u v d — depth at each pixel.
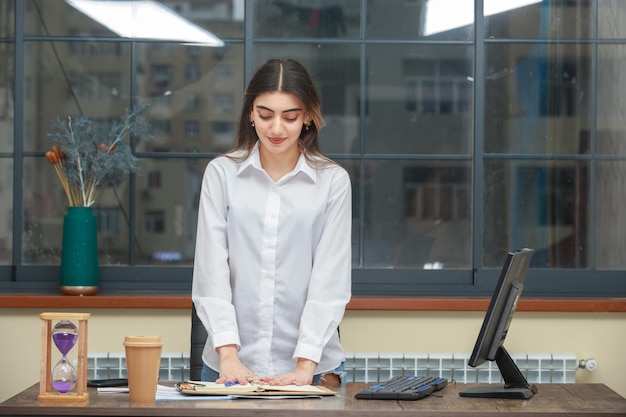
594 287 4.45
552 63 4.47
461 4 4.46
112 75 4.44
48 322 2.47
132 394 2.45
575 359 4.13
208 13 4.44
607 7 4.48
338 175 2.91
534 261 4.47
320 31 4.45
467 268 4.45
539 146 4.47
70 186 4.25
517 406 2.48
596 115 4.48
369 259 4.45
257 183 2.87
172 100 4.44
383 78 4.46
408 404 2.48
